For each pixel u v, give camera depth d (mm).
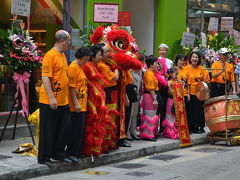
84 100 6891
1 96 8742
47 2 9672
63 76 6379
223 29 13953
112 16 9703
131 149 8016
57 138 6590
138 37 13406
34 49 8047
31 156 7020
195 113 10070
